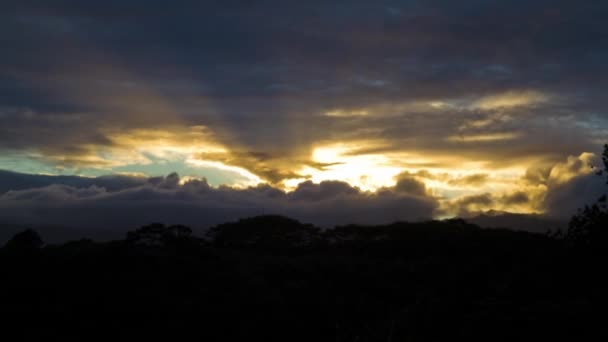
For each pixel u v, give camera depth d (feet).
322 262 147.13
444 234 172.76
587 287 95.96
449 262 143.74
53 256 131.75
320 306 119.55
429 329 103.86
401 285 128.77
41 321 110.11
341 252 170.91
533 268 116.16
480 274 131.44
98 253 133.59
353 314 116.57
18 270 122.21
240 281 128.77
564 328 85.56
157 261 131.44
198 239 157.89
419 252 161.68
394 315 110.11
